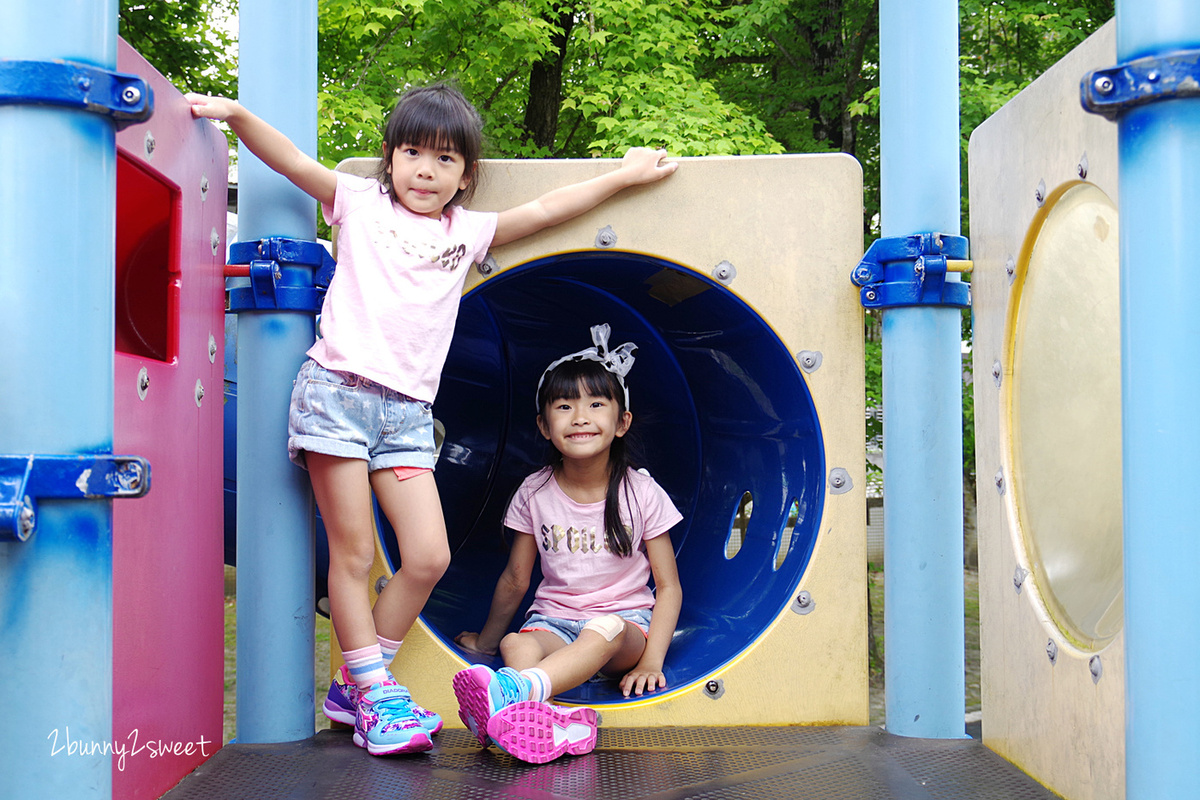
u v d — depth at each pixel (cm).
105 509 104
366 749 187
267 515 198
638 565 254
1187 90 93
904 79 208
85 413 101
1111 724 145
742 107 719
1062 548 166
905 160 208
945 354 205
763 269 213
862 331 213
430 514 192
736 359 261
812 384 213
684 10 663
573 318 313
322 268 204
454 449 325
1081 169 155
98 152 103
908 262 204
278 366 199
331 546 191
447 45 655
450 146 199
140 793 155
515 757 180
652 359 313
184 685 173
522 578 260
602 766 177
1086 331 157
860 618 209
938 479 203
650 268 241
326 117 555
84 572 101
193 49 588
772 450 256
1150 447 96
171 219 174
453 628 264
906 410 205
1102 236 151
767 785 166
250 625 196
